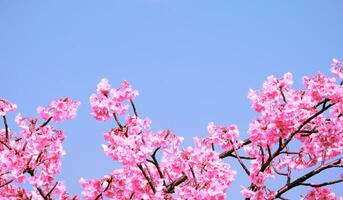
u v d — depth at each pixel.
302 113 9.29
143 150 9.24
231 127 9.62
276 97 9.05
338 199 9.22
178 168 9.59
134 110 9.82
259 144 8.84
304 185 8.76
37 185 9.18
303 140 9.51
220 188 8.84
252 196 8.62
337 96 8.94
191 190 8.82
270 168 9.43
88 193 9.48
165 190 9.62
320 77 9.31
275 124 8.59
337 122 9.12
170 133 9.80
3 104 9.74
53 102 9.64
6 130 9.72
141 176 10.43
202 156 9.46
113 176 9.58
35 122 9.60
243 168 9.02
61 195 9.80
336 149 9.20
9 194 9.90
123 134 9.56
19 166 9.20
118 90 9.88
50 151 9.40
